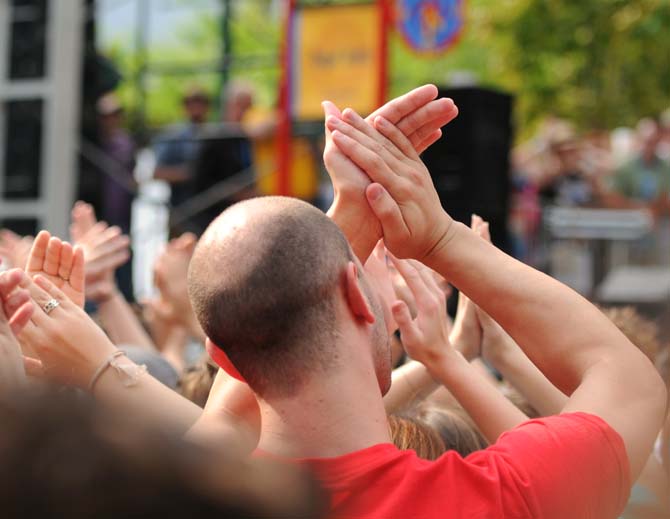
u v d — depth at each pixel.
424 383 5.31
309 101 16.58
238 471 2.38
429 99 3.93
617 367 3.64
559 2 29.06
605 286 18.02
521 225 19.73
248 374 3.36
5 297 3.48
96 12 17.50
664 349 7.37
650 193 21.33
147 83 20.53
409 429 4.76
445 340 4.52
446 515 3.22
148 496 2.23
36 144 16.55
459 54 33.25
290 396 3.31
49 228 16.36
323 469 3.26
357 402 3.32
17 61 16.59
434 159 15.90
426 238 3.89
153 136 19.78
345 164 3.94
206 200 17.95
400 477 3.27
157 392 3.98
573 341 3.71
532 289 3.78
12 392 2.38
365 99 16.23
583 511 3.35
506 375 5.48
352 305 3.36
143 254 17.44
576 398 3.61
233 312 3.30
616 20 28.77
